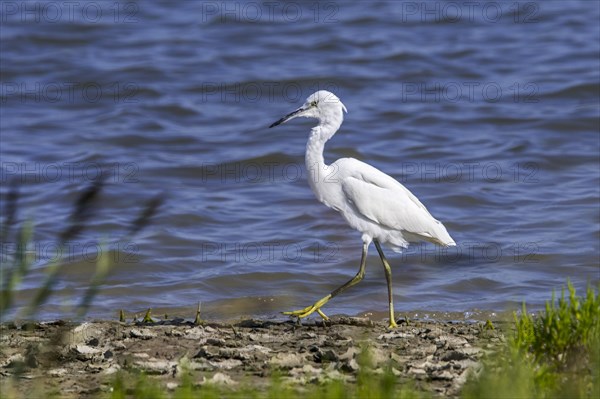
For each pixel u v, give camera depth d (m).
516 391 7.29
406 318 11.48
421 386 7.97
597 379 7.62
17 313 12.22
